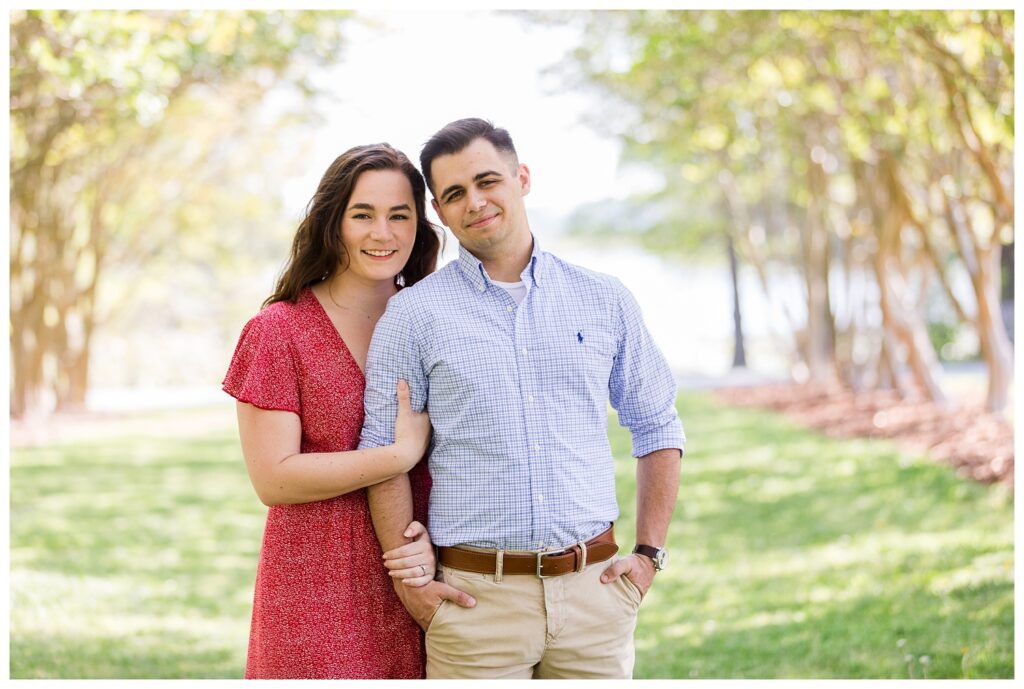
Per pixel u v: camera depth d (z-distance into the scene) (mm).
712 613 5430
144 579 6453
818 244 15859
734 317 27141
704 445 11633
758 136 12062
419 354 2703
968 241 9422
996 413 9586
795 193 14070
